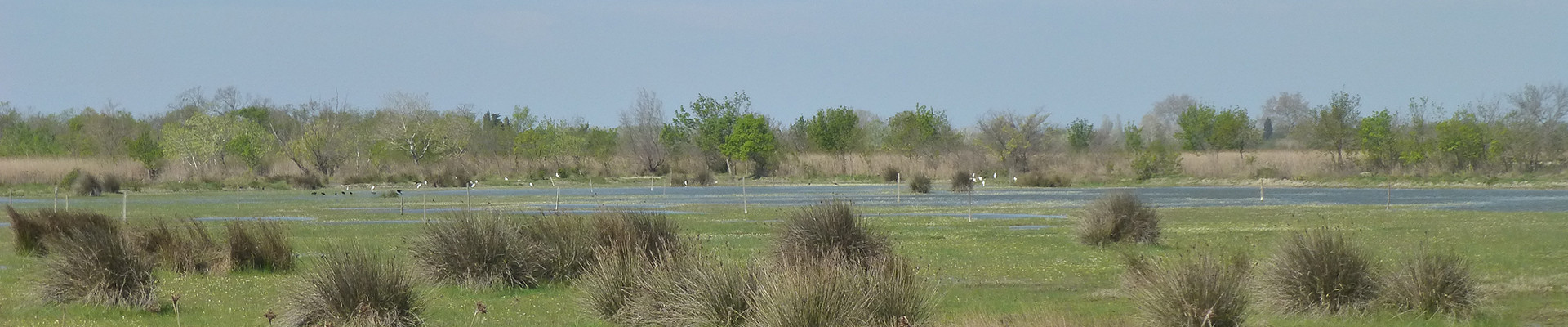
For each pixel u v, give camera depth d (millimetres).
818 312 10883
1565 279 16062
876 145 102125
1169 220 30734
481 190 60000
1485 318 12805
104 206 43281
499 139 98500
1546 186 52219
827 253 16250
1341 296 13109
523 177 74688
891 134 90562
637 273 13242
